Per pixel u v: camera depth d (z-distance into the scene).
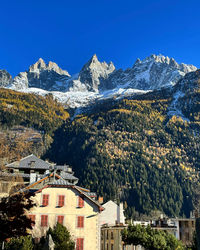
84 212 47.62
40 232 44.56
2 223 26.17
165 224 71.38
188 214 196.75
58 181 48.38
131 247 62.62
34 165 63.12
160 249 49.03
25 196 29.09
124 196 198.62
